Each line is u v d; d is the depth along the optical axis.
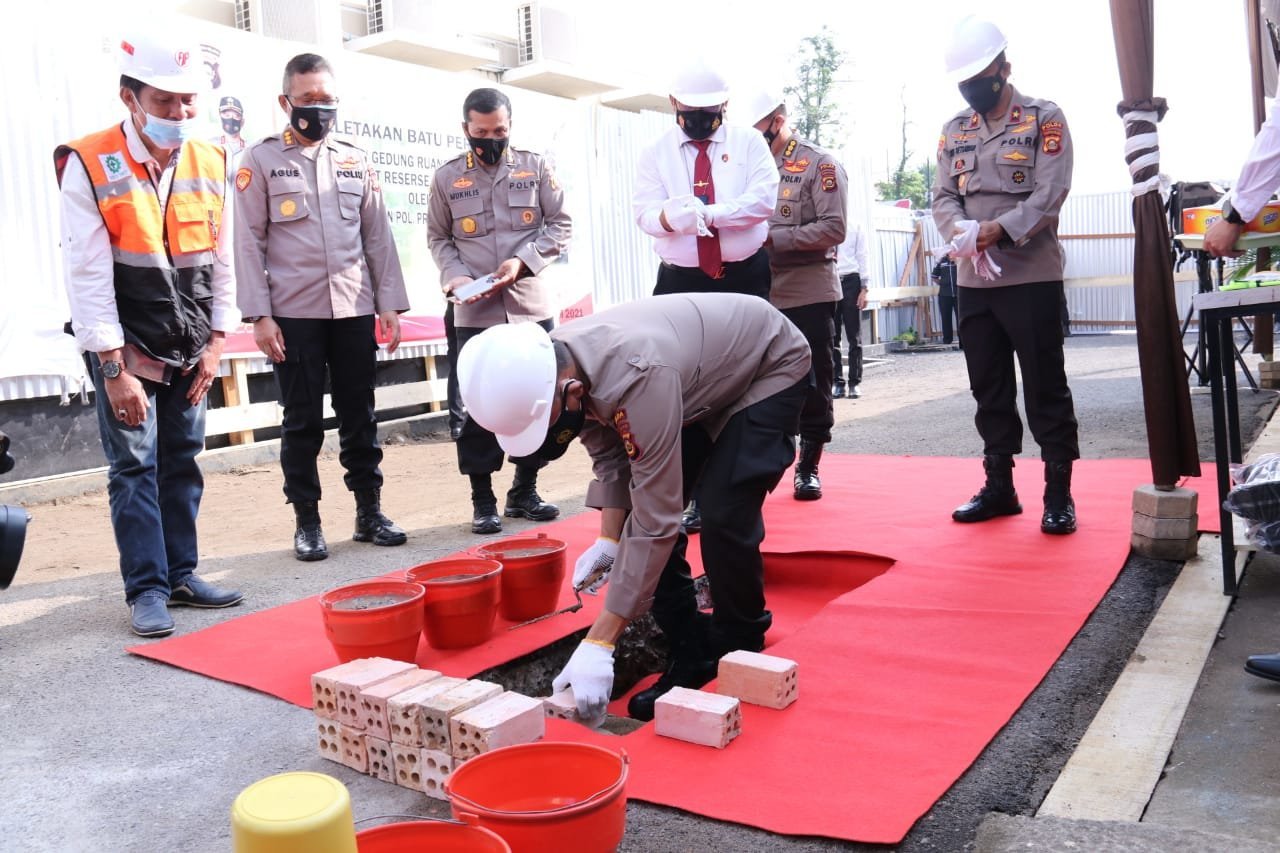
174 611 3.56
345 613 2.70
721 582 2.85
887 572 3.62
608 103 12.11
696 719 2.33
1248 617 3.10
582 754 1.94
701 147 4.11
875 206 15.91
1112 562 3.60
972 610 3.18
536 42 11.00
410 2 9.56
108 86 6.11
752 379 2.77
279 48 6.86
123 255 3.23
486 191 4.61
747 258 4.09
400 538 4.46
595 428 2.62
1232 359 4.12
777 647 2.94
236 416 6.80
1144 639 2.95
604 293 9.93
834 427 7.79
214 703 2.74
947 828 1.98
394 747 2.27
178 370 3.45
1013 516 4.36
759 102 4.61
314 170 4.15
